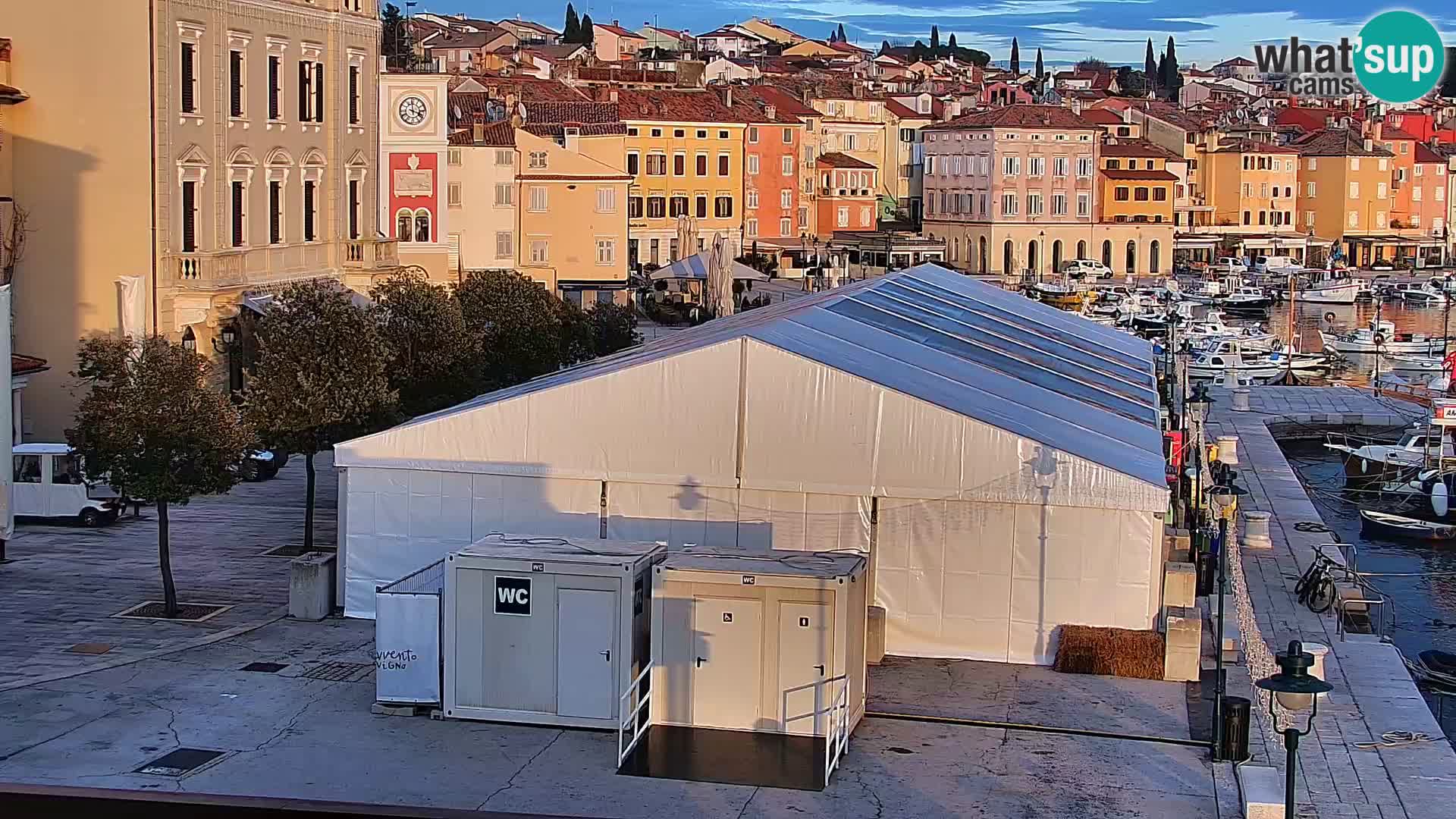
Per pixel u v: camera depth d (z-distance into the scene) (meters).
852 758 28.78
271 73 71.25
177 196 63.81
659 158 165.75
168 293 62.94
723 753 28.77
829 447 35.16
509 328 63.00
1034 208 187.88
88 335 62.44
